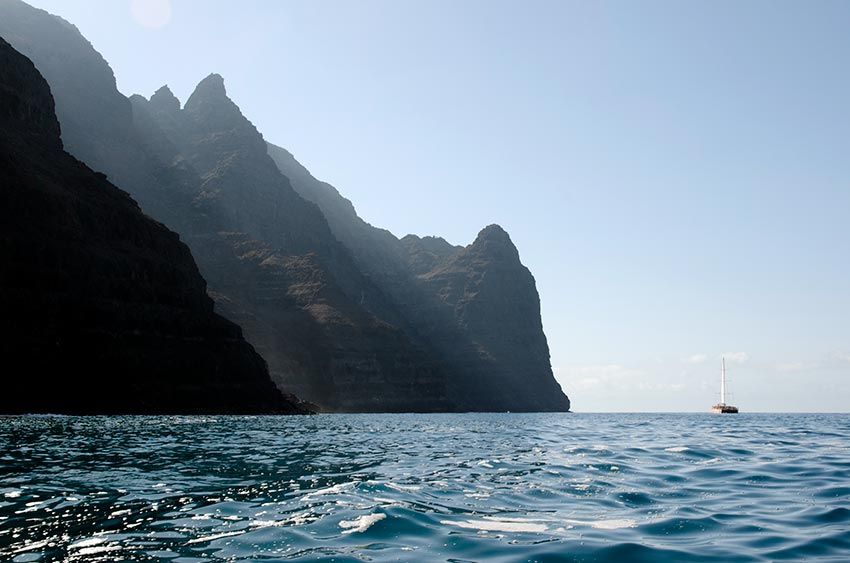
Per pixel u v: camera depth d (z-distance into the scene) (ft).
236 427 150.00
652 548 29.09
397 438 120.16
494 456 76.18
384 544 29.14
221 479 50.29
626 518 36.04
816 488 47.32
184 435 109.19
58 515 34.22
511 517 35.99
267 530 31.45
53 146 312.71
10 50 301.02
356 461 68.74
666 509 38.83
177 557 26.30
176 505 37.76
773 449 82.84
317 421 249.75
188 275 322.55
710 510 38.52
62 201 261.24
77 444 82.53
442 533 31.55
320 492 43.73
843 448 84.43
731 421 242.37
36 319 228.63
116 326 258.57
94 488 43.96
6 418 166.20
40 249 238.48
